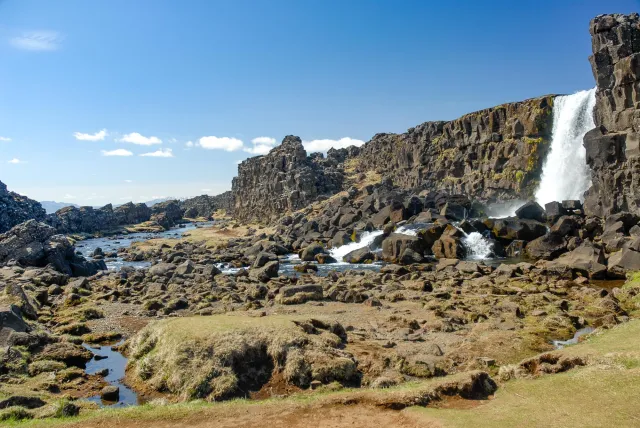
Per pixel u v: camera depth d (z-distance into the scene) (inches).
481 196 3932.1
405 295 1562.5
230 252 3302.2
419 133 5201.8
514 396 679.7
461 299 1453.0
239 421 644.7
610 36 2472.9
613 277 1689.2
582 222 2367.1
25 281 1930.4
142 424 644.1
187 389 824.9
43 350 1047.6
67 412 724.7
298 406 685.3
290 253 3208.7
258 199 5949.8
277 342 917.8
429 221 2910.9
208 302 1620.3
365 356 958.4
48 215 5708.7
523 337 1058.7
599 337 884.0
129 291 1819.6
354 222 3427.7
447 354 971.3
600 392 632.4
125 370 985.5
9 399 746.2
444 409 659.4
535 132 3592.5
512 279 1733.5
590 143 2490.2
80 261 2778.1
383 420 631.8
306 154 5782.5
